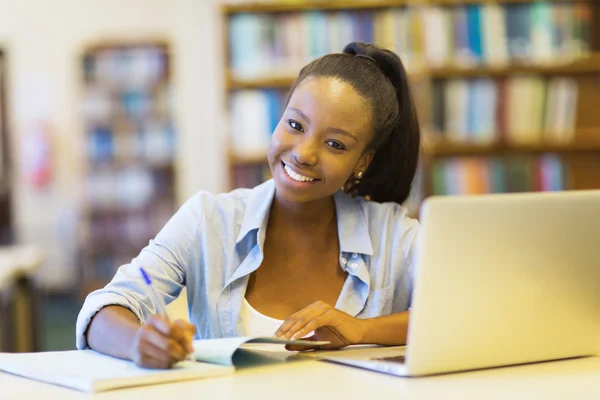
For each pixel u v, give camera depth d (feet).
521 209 4.50
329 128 5.81
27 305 15.05
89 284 30.60
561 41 18.63
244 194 6.55
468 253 4.39
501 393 4.22
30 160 30.99
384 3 18.49
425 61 18.42
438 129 18.60
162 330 4.60
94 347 5.25
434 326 4.43
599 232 4.83
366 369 4.81
